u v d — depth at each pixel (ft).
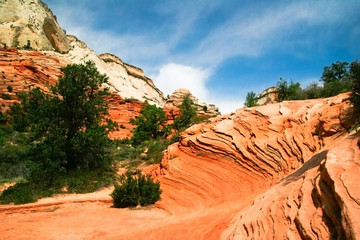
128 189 50.88
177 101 247.09
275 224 21.27
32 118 75.92
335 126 41.01
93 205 52.01
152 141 124.06
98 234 32.71
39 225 36.86
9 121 143.43
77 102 80.02
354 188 16.14
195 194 47.70
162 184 57.06
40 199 55.36
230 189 45.14
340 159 21.25
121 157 98.48
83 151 75.46
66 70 80.59
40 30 289.74
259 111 64.59
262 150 49.98
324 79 119.65
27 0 307.78
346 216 14.25
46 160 68.44
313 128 47.21
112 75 374.02
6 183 68.59
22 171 81.35
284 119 58.13
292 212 20.89
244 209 30.78
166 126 166.30
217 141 60.29
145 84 454.40
